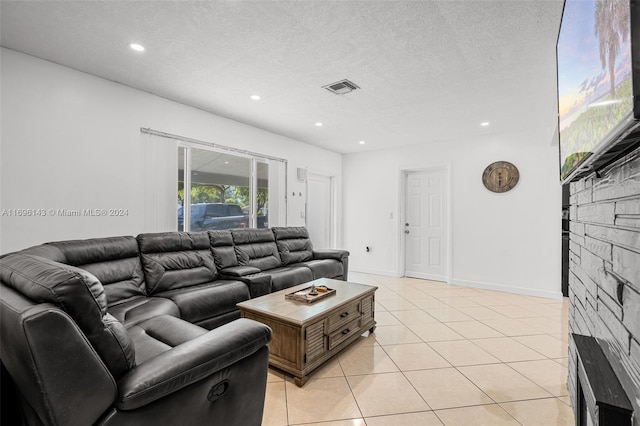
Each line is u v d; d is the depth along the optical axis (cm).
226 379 120
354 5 183
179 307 233
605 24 84
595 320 125
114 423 90
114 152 289
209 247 328
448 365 225
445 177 518
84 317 90
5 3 182
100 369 89
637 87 63
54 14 193
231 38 219
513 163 445
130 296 243
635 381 79
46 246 201
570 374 181
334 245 609
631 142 80
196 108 359
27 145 240
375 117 387
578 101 114
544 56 236
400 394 189
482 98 322
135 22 202
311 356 206
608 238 107
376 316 334
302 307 224
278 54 240
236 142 407
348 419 165
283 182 485
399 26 203
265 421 164
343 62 251
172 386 100
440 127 428
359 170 602
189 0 180
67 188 260
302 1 180
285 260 408
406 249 557
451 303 384
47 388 80
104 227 283
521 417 167
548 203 420
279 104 345
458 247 487
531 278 429
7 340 85
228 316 270
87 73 272
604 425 79
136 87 302
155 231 320
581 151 111
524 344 261
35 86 244
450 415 169
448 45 224
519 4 180
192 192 361
